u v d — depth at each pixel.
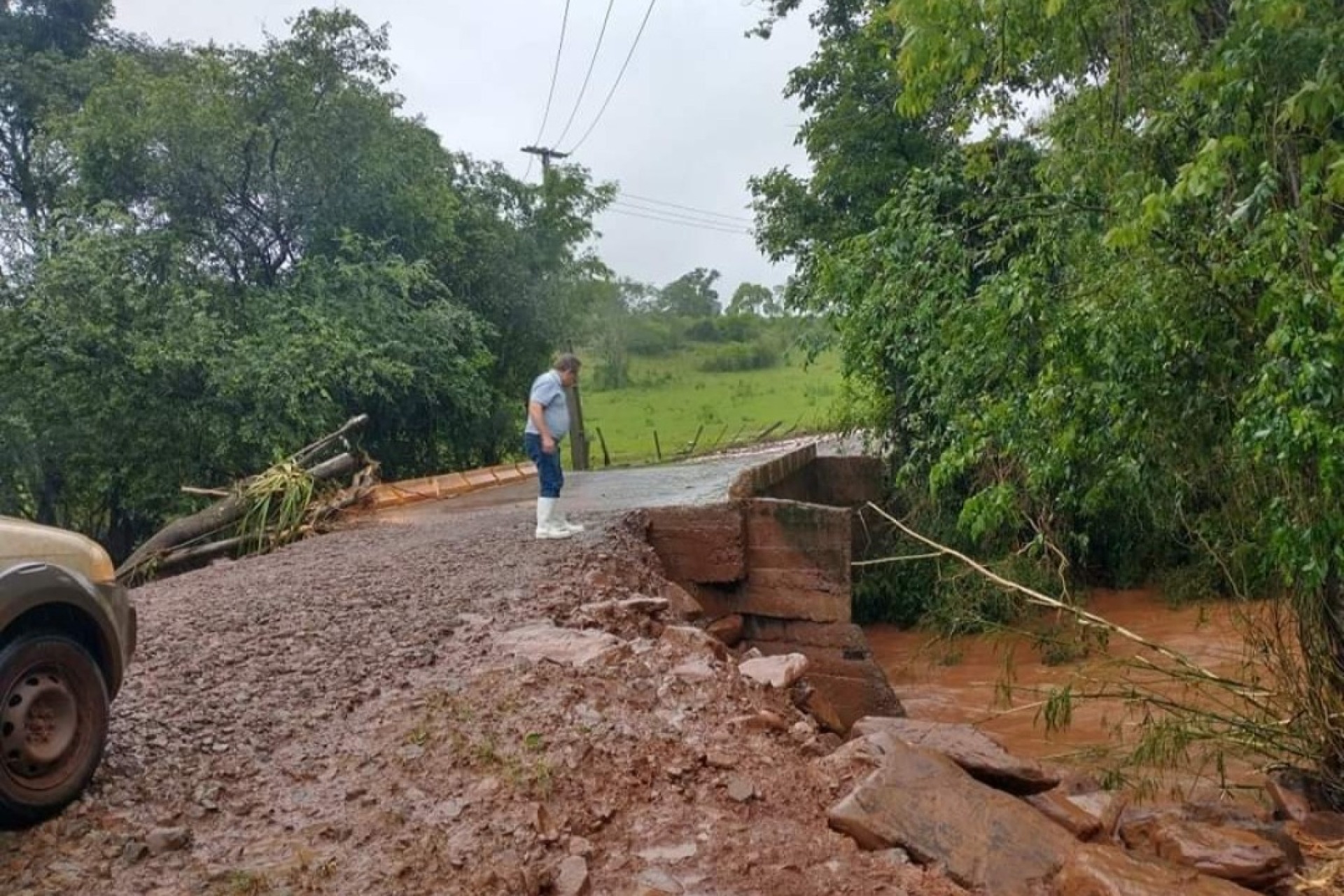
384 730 5.02
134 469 18.20
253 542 13.41
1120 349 6.58
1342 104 5.06
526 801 4.08
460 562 9.48
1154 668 7.73
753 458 20.47
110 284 17.27
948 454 8.99
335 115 19.94
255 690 5.83
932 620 13.22
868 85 19.19
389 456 22.70
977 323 8.33
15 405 17.19
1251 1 5.30
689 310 66.12
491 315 25.36
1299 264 5.45
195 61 20.45
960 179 11.43
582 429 25.91
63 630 4.29
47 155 20.83
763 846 3.81
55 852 3.84
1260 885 4.35
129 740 5.02
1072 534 11.74
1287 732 6.62
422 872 3.61
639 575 9.16
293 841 3.92
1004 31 6.79
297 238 20.94
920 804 4.07
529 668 5.68
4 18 23.80
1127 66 6.93
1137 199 6.41
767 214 21.23
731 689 5.61
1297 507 5.78
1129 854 4.22
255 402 17.70
